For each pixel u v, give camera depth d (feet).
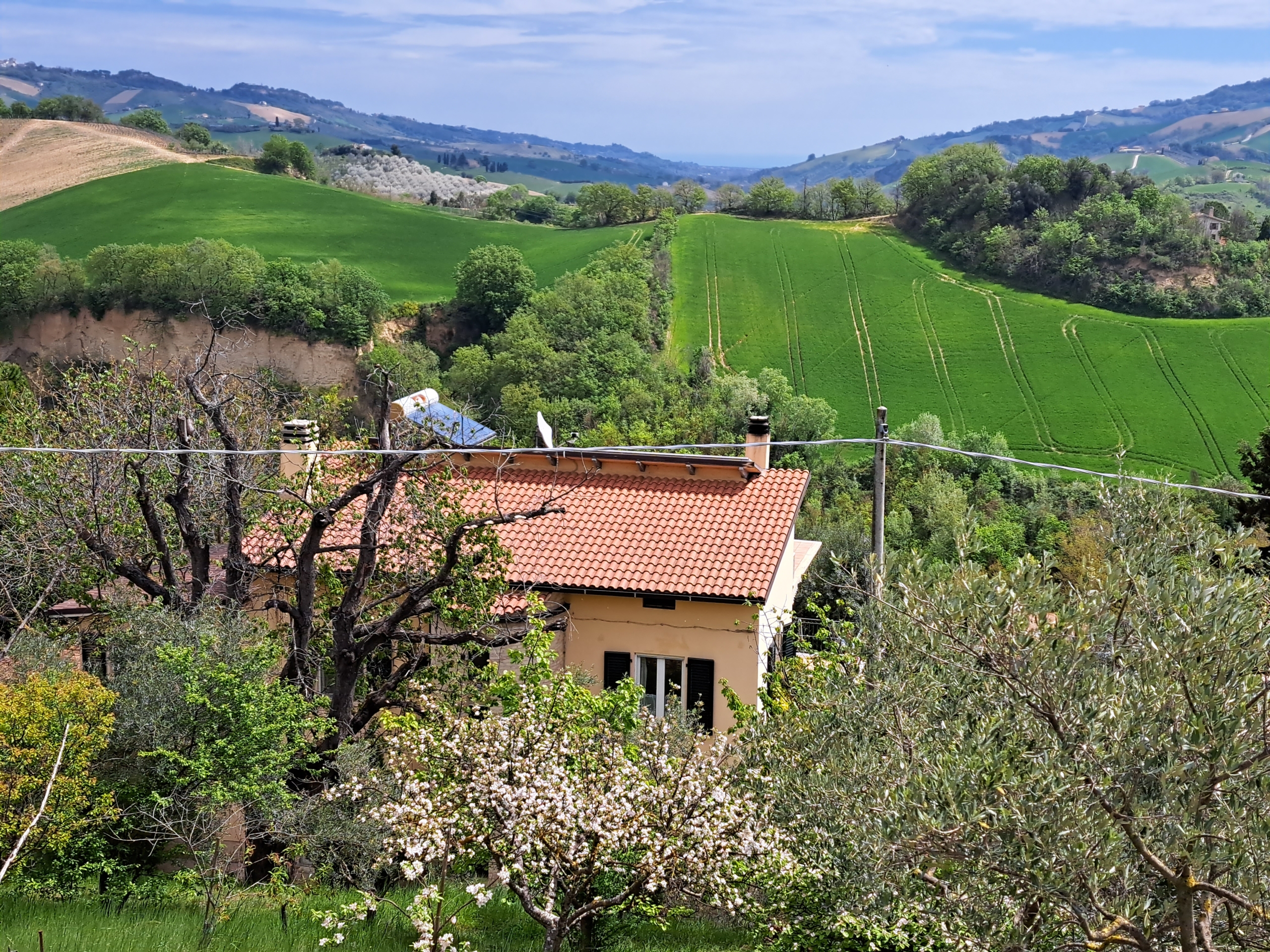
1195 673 28.66
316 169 609.01
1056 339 376.89
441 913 46.19
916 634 35.91
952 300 416.87
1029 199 483.51
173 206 487.61
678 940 48.11
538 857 41.27
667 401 303.48
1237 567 32.24
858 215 558.97
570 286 358.84
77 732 46.11
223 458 65.82
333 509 59.88
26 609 70.18
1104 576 33.73
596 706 47.67
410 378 290.56
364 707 60.75
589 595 72.54
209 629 52.42
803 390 359.25
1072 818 28.25
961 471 265.34
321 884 52.11
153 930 41.06
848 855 35.22
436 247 473.26
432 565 66.64
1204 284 410.31
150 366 74.69
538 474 84.94
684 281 434.30
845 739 38.73
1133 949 30.81
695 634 71.46
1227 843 27.50
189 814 49.29
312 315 353.92
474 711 53.26
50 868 47.75
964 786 29.78
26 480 67.31
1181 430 318.65
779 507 78.84
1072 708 30.22
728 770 46.78
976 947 33.50
